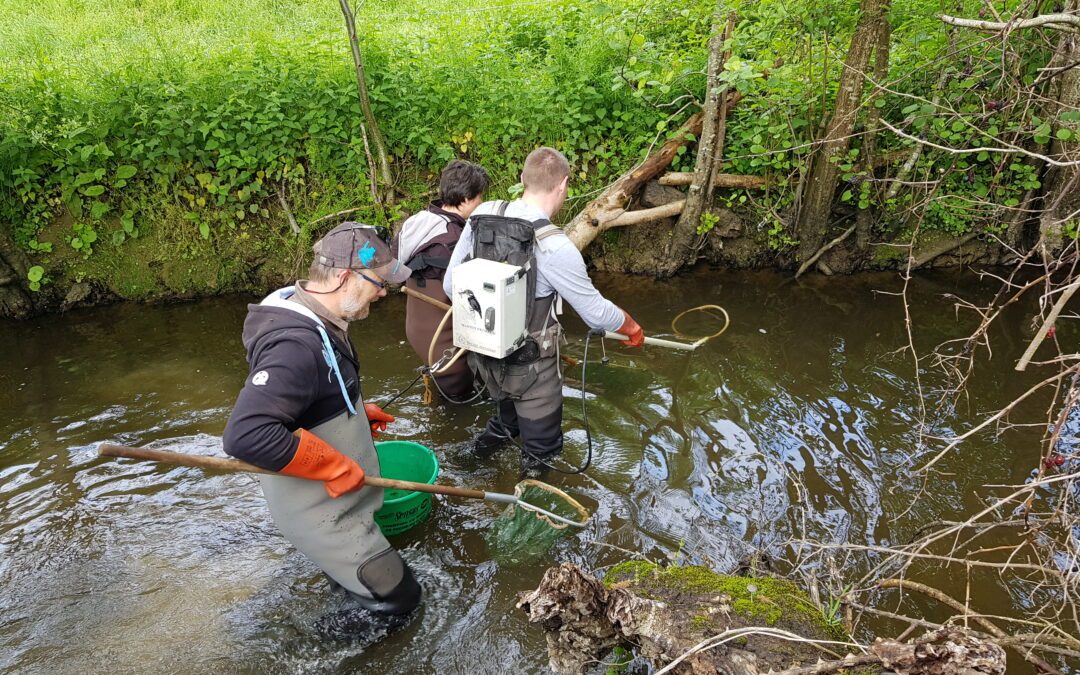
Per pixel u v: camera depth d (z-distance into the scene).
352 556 2.59
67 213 5.83
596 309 3.19
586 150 6.49
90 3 8.56
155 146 5.85
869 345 5.14
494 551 3.28
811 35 5.48
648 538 3.38
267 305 2.36
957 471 3.79
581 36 6.80
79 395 4.60
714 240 6.42
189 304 6.00
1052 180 5.81
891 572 3.15
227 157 5.91
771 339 5.23
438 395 4.50
